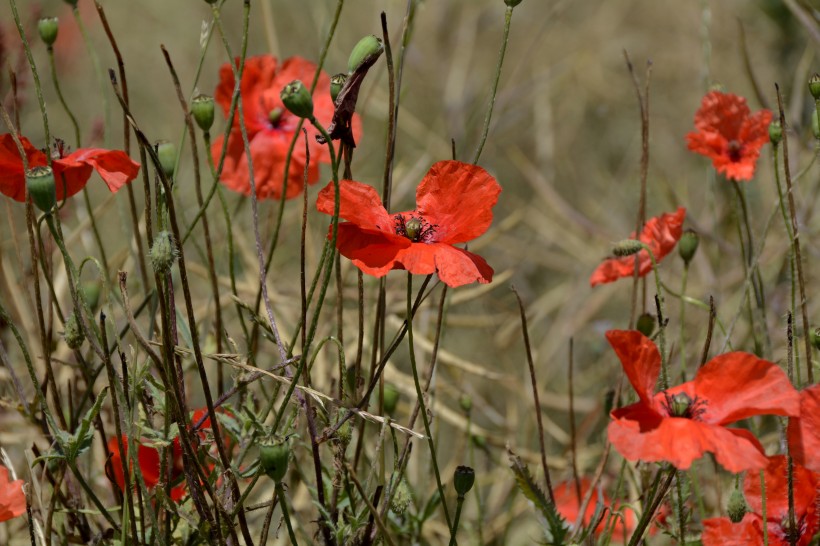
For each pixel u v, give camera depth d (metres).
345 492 1.37
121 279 1.28
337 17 1.34
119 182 1.35
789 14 2.16
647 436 1.27
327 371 1.61
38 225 1.37
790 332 1.33
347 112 1.33
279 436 1.30
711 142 1.47
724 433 1.27
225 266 1.71
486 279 1.31
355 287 1.71
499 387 2.00
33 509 1.41
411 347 1.31
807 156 1.94
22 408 1.42
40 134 2.50
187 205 1.95
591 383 1.98
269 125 1.48
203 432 1.38
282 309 1.73
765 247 1.87
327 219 1.71
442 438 1.85
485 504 1.68
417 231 1.32
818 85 1.40
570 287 2.20
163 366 1.34
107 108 1.48
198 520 1.35
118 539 1.36
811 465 1.29
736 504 1.34
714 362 1.29
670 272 2.06
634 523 1.50
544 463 1.41
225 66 1.48
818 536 1.35
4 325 1.58
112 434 1.51
